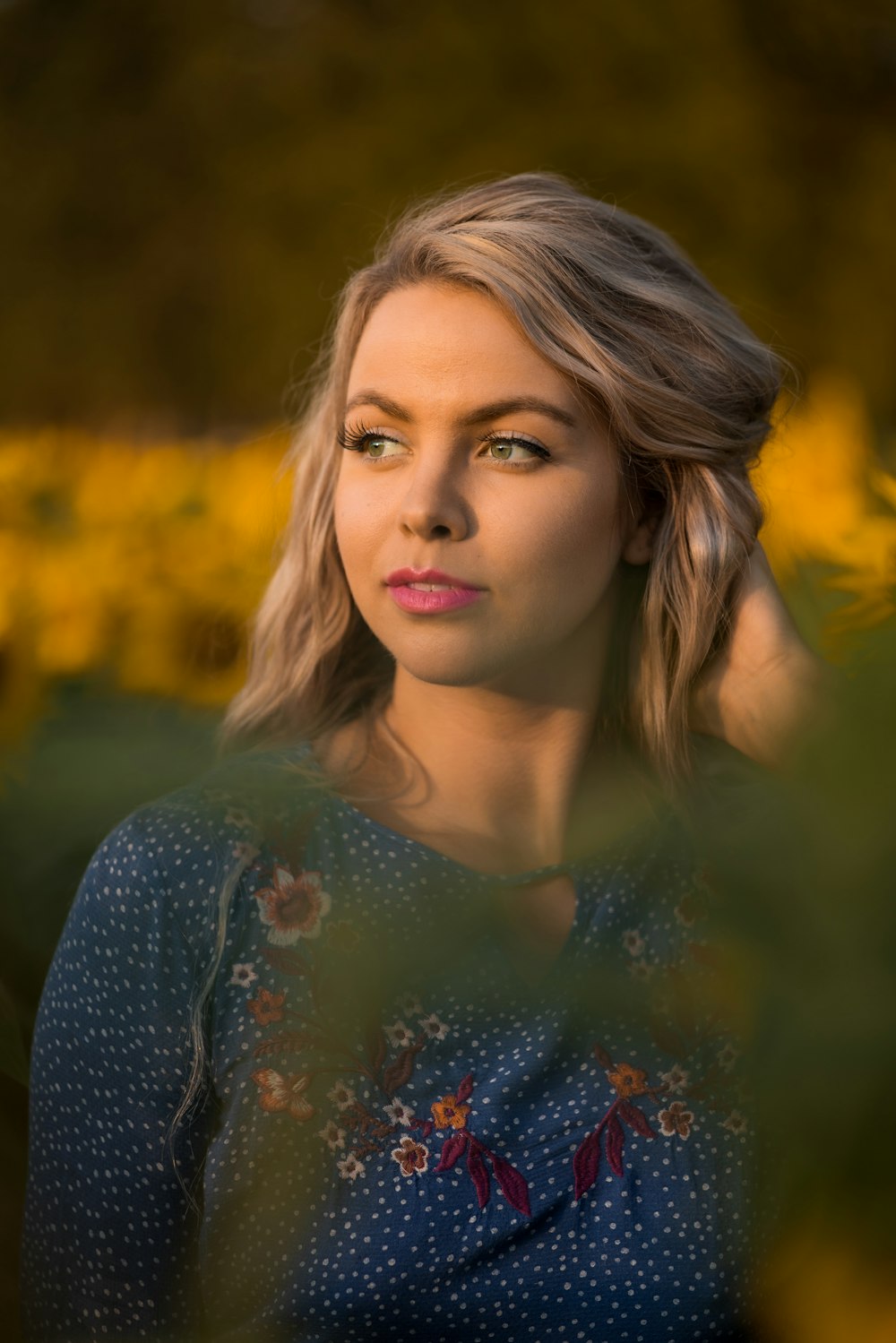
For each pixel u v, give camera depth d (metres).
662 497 1.65
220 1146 1.42
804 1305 0.64
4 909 1.64
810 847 0.67
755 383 1.66
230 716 1.76
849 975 0.66
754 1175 1.45
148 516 2.79
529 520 1.43
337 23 10.88
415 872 1.47
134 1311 1.49
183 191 11.04
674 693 1.66
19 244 11.24
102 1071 1.46
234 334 10.92
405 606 1.44
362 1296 1.38
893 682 0.67
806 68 10.31
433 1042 1.43
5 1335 1.71
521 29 10.41
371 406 1.45
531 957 1.50
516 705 1.56
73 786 1.57
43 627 2.57
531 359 1.44
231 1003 1.43
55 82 11.26
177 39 11.20
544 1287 1.41
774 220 10.10
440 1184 1.39
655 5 10.17
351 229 10.48
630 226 1.61
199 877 1.45
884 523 1.72
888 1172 0.63
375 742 1.62
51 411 11.34
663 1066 1.45
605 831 1.55
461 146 10.34
